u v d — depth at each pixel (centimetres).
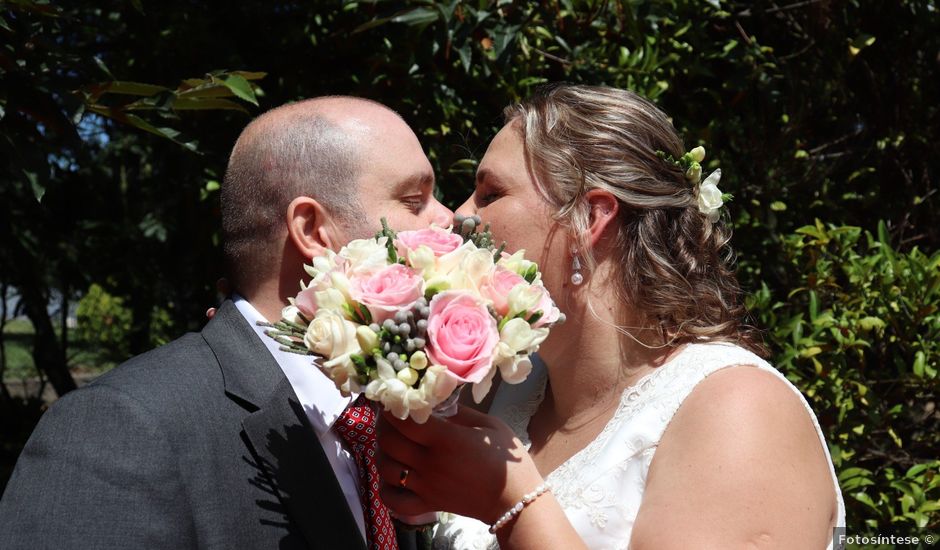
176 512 157
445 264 145
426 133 334
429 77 332
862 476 300
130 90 251
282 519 167
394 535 186
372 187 185
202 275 451
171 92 256
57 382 653
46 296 689
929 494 303
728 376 162
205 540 159
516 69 334
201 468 162
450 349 136
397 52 329
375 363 139
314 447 173
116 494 153
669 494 154
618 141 182
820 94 372
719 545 145
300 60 359
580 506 166
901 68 384
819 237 328
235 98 347
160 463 157
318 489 170
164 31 354
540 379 210
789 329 314
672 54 345
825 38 372
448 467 154
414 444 155
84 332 1094
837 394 307
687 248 187
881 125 387
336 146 185
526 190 185
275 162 186
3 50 233
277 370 180
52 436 158
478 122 338
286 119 190
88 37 395
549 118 187
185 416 165
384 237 155
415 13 294
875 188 385
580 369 187
